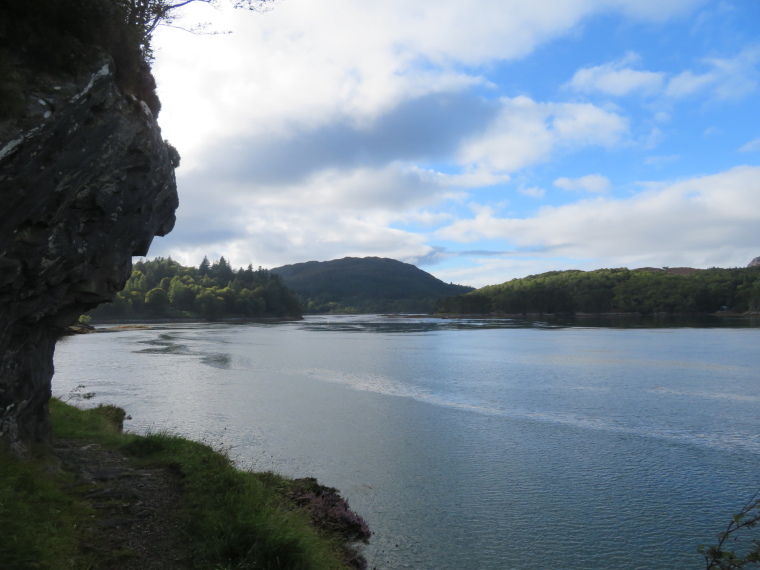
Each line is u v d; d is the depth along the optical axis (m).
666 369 35.75
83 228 8.80
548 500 12.82
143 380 30.67
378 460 15.68
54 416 15.05
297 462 15.30
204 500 8.89
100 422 15.93
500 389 28.27
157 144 9.87
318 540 8.53
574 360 41.97
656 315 155.75
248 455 15.79
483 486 13.67
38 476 8.34
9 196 6.48
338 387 28.83
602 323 112.50
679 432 19.03
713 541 10.85
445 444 17.42
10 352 8.80
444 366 38.56
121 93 8.59
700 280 163.38
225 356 45.56
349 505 12.23
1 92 5.84
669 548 10.59
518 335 76.56
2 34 6.23
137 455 11.96
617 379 31.56
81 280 9.54
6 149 5.93
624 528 11.40
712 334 71.31
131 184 9.42
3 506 6.41
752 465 15.41
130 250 11.03
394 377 32.88
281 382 30.48
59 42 6.75
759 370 34.78
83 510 7.91
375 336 77.19
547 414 21.97
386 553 10.05
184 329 99.56
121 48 8.41
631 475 14.58
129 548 7.00
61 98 6.61
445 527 11.28
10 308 8.12
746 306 147.75
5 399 8.75
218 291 158.50
